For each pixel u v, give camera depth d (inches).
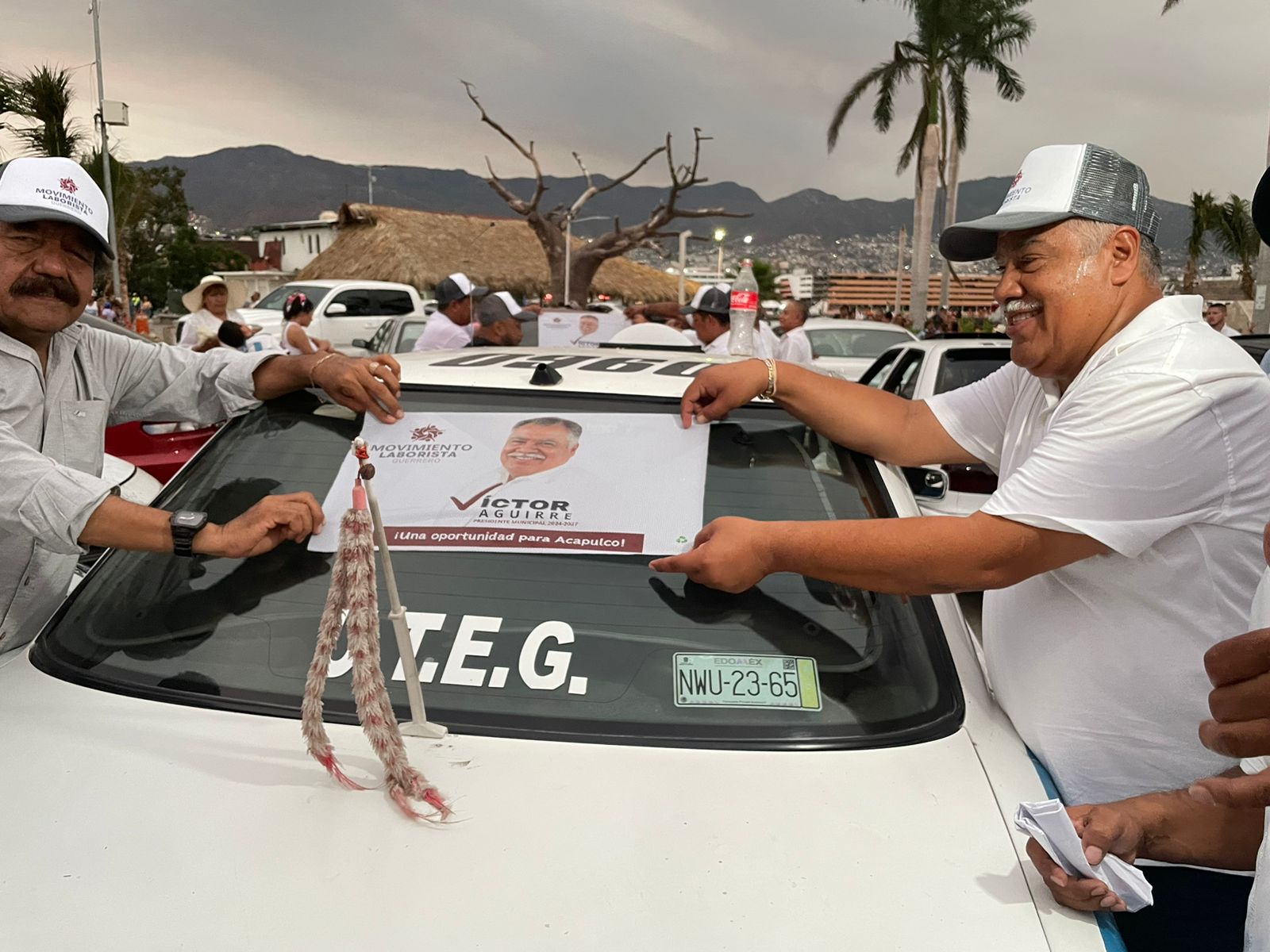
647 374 102.7
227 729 71.7
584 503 85.2
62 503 76.5
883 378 283.7
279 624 79.7
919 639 78.5
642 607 78.7
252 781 66.5
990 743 72.0
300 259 2792.8
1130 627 70.7
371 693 64.5
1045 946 55.7
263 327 657.0
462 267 1240.2
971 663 81.2
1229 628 70.3
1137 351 70.1
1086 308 73.5
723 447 91.7
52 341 96.5
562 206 874.1
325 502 87.1
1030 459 71.1
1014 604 77.9
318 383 95.0
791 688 73.8
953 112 1293.1
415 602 79.4
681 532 82.7
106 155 952.3
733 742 70.2
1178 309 72.0
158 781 66.1
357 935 54.6
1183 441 66.4
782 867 60.0
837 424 92.2
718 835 62.2
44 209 85.9
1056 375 77.5
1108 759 72.4
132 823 62.3
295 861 59.7
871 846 61.9
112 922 55.0
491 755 68.7
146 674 76.9
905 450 92.6
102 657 79.0
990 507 70.1
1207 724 51.0
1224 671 49.4
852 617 78.8
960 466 193.3
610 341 197.9
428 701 73.1
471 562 82.0
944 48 1203.2
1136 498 67.0
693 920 56.2
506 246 1317.7
